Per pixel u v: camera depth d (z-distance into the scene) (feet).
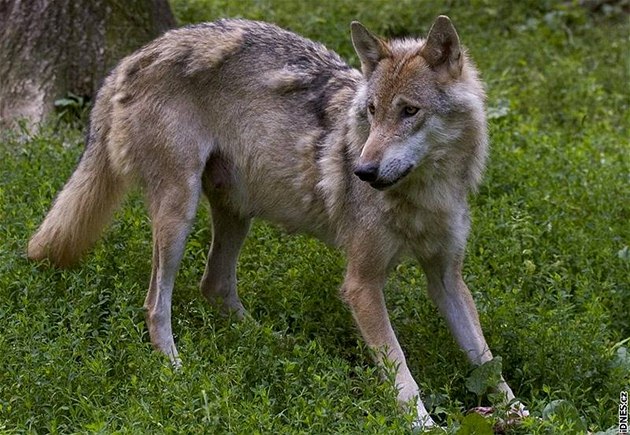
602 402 30.19
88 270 35.42
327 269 37.35
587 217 43.27
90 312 33.12
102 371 29.27
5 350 30.09
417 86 30.91
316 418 27.55
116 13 52.95
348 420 28.04
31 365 29.43
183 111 34.09
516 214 41.86
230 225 36.60
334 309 36.14
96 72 52.11
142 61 34.53
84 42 51.98
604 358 33.32
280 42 34.76
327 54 35.12
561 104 58.18
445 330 34.94
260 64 34.24
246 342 32.04
